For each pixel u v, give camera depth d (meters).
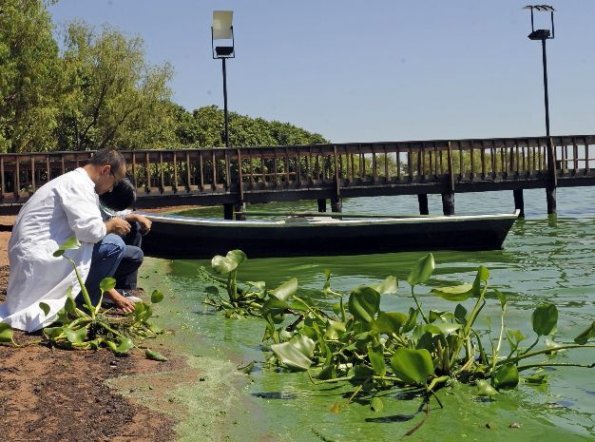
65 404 4.12
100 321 5.54
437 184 23.34
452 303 7.57
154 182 35.53
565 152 25.11
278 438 3.80
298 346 4.77
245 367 5.03
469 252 12.84
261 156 21.66
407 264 11.37
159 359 5.15
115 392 4.40
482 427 3.97
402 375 4.30
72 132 41.38
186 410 4.16
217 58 25.20
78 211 5.48
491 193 45.16
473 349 5.00
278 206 34.12
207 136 51.16
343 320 5.67
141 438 3.69
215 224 11.90
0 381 4.47
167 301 7.62
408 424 4.01
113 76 40.84
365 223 12.37
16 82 30.45
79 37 40.69
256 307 7.08
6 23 29.66
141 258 6.94
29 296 5.56
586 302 7.73
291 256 12.29
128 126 41.88
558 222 21.16
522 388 4.66
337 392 4.58
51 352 5.12
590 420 4.07
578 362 5.29
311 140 62.28
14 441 3.58
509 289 8.67
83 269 5.59
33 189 19.61
